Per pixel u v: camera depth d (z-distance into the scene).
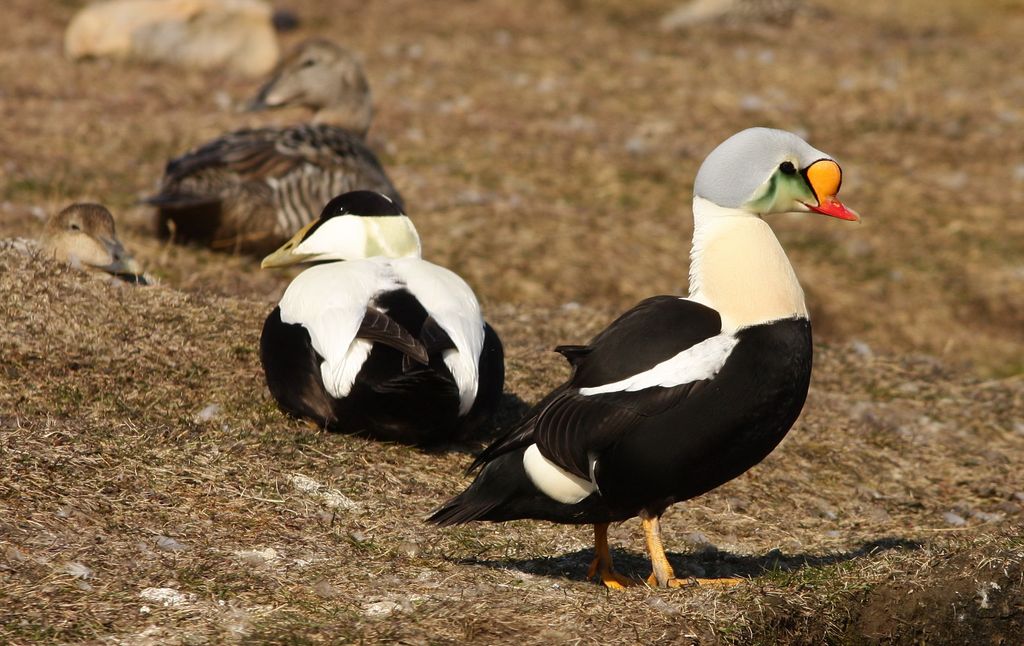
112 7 25.67
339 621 7.18
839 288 17.66
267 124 21.55
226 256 15.49
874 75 27.05
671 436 7.59
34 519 8.03
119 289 11.98
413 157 20.64
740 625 7.34
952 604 7.64
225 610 7.21
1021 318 17.70
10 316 10.91
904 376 14.24
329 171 15.71
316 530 8.66
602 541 8.38
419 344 9.47
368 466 9.89
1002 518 10.82
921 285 18.08
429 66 26.58
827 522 10.58
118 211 16.39
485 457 7.98
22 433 9.15
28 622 6.85
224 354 11.28
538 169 20.84
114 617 7.03
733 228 8.13
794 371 7.80
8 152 17.98
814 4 34.69
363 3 32.00
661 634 7.19
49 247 12.36
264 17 26.34
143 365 10.77
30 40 26.77
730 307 7.91
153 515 8.45
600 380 7.73
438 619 7.25
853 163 22.17
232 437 9.89
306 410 10.23
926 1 36.06
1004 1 35.72
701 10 32.50
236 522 8.57
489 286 15.89
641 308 8.09
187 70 25.66
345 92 18.44
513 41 29.06
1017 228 20.02
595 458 7.62
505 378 12.14
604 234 17.91
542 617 7.32
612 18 32.09
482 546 8.93
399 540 8.72
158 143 19.72
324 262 11.63
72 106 21.41
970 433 12.93
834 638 7.56
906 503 11.19
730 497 10.73
